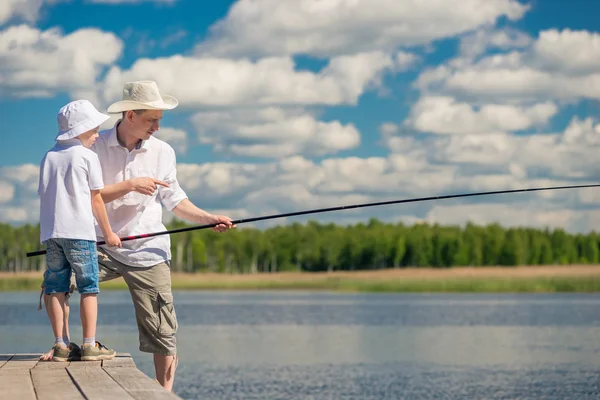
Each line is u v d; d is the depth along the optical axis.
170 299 6.00
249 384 15.55
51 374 5.11
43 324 30.95
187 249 113.19
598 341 25.31
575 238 121.62
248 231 116.06
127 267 5.90
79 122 5.60
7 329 28.06
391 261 114.06
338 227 120.81
